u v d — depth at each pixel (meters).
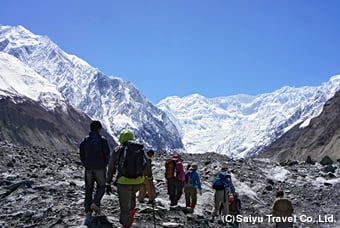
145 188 15.78
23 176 18.75
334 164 35.97
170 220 14.42
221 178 17.58
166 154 33.09
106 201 15.07
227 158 33.12
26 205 14.44
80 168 23.59
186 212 16.14
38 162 23.27
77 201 14.92
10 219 13.13
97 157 12.53
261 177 28.03
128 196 11.41
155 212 14.44
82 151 12.72
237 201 18.11
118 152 11.57
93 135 12.73
